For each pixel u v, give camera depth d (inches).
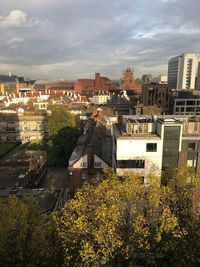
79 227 994.7
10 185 2301.9
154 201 1121.4
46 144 4397.1
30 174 2593.5
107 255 938.7
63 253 1080.8
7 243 1083.9
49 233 1189.1
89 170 2235.5
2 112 5866.1
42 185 2965.1
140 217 1005.2
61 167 3592.5
